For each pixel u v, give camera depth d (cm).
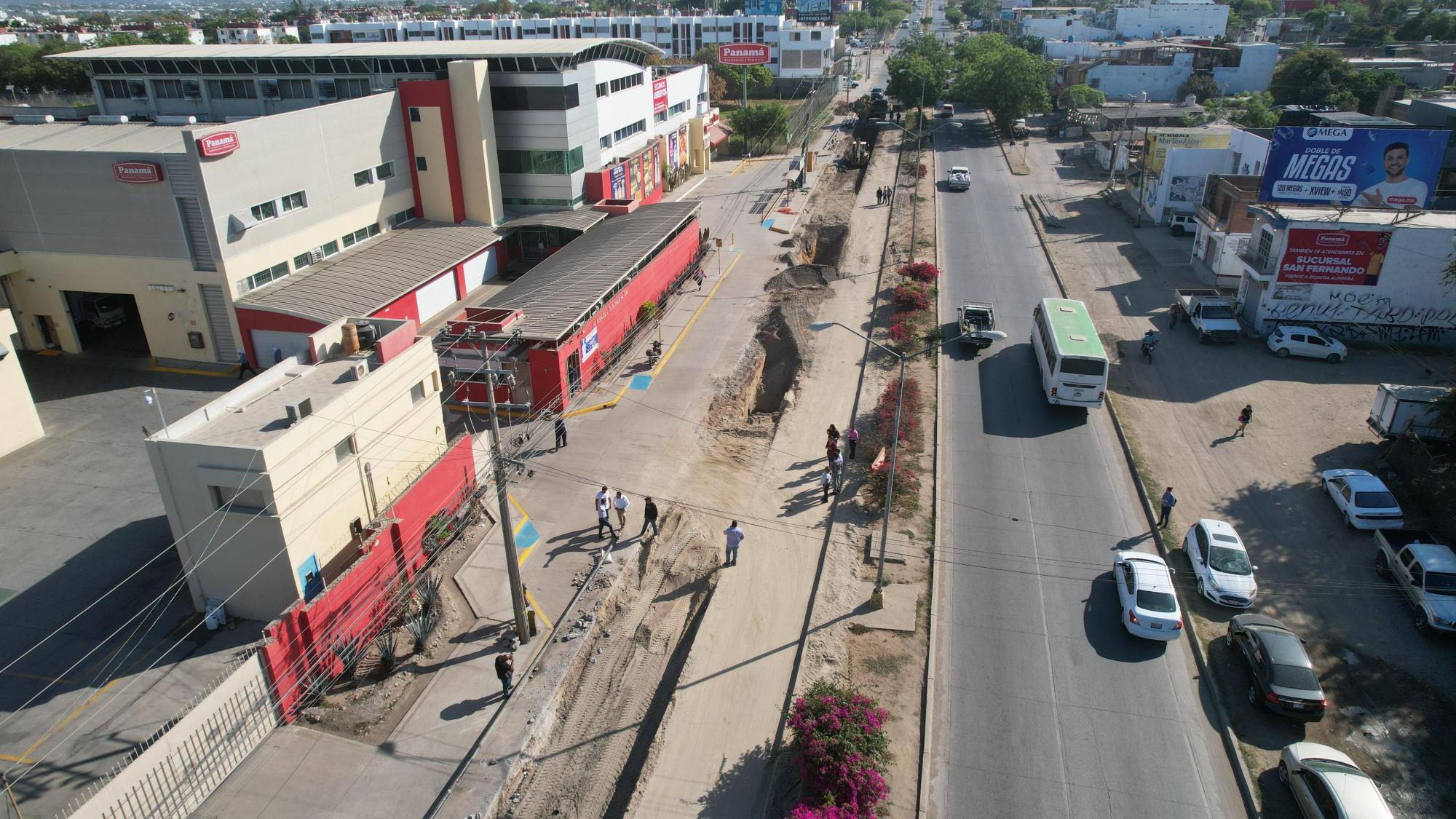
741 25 13250
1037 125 10138
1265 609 2467
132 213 3769
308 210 4284
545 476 3184
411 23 13688
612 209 5672
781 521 2956
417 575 2614
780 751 2031
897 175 7831
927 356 4162
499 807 1936
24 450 3303
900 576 2634
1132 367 3997
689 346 4362
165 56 5338
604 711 2238
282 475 2173
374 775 1966
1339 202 4306
